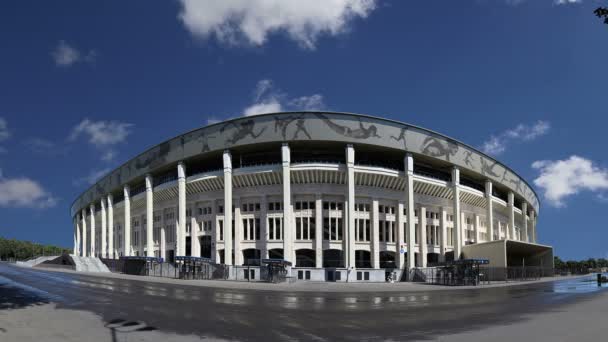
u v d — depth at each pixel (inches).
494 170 3041.3
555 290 1537.9
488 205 2992.1
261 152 2536.9
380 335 592.4
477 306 975.0
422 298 1202.6
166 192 2812.5
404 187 2556.6
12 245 5462.6
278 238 2375.7
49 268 3002.0
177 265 2250.2
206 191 2583.7
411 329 641.6
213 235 2512.3
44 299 967.0
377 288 1683.1
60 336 553.0
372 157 2603.3
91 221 3794.3
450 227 2787.9
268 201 2422.5
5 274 2026.3
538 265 3245.6
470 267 1966.0
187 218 2672.2
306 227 2368.4
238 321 701.9
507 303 1043.9
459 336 582.9
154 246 2913.4
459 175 2898.6
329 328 647.1
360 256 2440.9
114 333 581.3
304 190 2380.7
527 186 3671.3
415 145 2508.6
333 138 2330.2
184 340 545.3
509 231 3294.8
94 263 2962.6
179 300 1010.7
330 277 2268.7
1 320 656.4
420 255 2576.3
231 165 2439.7
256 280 2074.3
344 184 2415.1
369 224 2449.6
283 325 669.3
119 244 3472.0
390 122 2437.3
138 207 3198.8
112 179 3324.3
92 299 991.0
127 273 2413.9
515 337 571.5
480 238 3070.9
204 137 2502.5
